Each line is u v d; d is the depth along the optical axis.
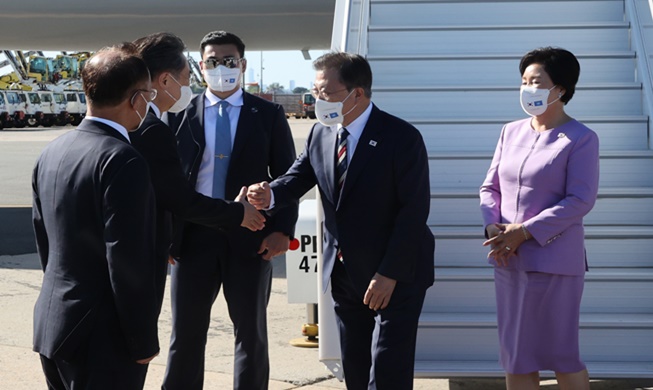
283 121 4.09
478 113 5.48
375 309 3.33
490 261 3.71
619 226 4.80
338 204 3.37
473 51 5.90
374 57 5.70
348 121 3.35
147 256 2.61
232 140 3.99
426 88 5.46
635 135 5.24
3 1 12.17
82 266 2.64
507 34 5.89
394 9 6.20
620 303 4.50
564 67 3.49
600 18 6.11
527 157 3.60
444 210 4.91
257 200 3.51
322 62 3.30
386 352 3.29
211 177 3.99
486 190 3.81
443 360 4.39
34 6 12.16
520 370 3.59
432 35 5.93
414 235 3.25
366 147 3.30
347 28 5.32
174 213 3.27
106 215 2.55
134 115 2.74
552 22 6.14
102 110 2.70
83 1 12.14
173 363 4.00
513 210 3.63
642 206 4.83
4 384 4.68
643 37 5.61
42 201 2.73
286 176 3.63
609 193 4.82
